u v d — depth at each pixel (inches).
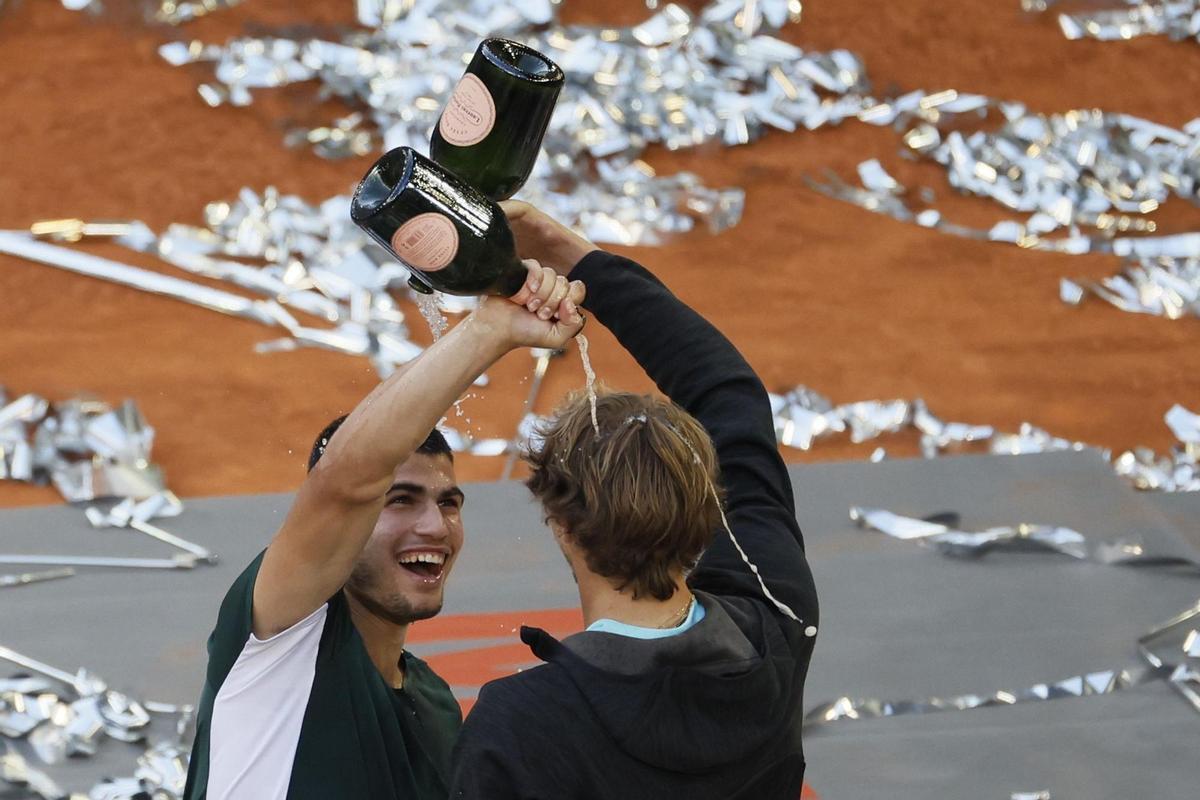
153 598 790.5
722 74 1461.6
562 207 1275.8
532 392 1046.4
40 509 876.6
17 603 780.6
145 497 898.1
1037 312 1216.8
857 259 1272.1
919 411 1056.8
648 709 334.0
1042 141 1414.9
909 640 775.1
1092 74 1542.8
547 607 783.1
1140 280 1256.2
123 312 1128.8
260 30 1469.0
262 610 361.1
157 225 1234.6
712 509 353.4
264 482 957.8
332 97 1397.6
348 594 425.4
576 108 1371.8
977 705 727.1
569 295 339.3
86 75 1411.2
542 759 327.3
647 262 1244.5
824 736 704.4
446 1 1478.8
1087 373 1144.2
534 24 1477.6
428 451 434.6
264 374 1066.7
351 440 337.1
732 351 424.5
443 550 434.0
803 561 385.7
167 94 1391.5
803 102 1450.5
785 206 1334.9
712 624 351.9
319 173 1312.7
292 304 1145.4
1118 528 881.5
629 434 347.9
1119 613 803.4
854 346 1155.9
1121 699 735.7
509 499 890.1
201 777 379.6
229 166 1310.3
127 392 1037.2
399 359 1085.1
